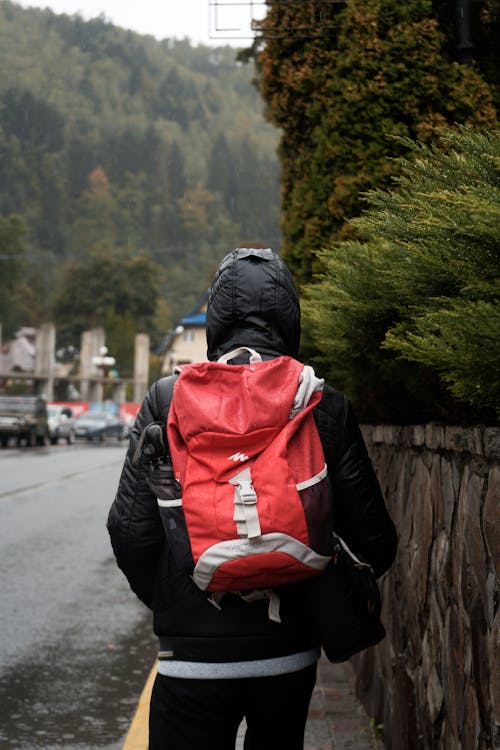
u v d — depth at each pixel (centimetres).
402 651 339
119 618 699
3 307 9256
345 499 222
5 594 782
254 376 209
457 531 255
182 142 19762
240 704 214
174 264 15488
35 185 15462
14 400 3806
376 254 274
